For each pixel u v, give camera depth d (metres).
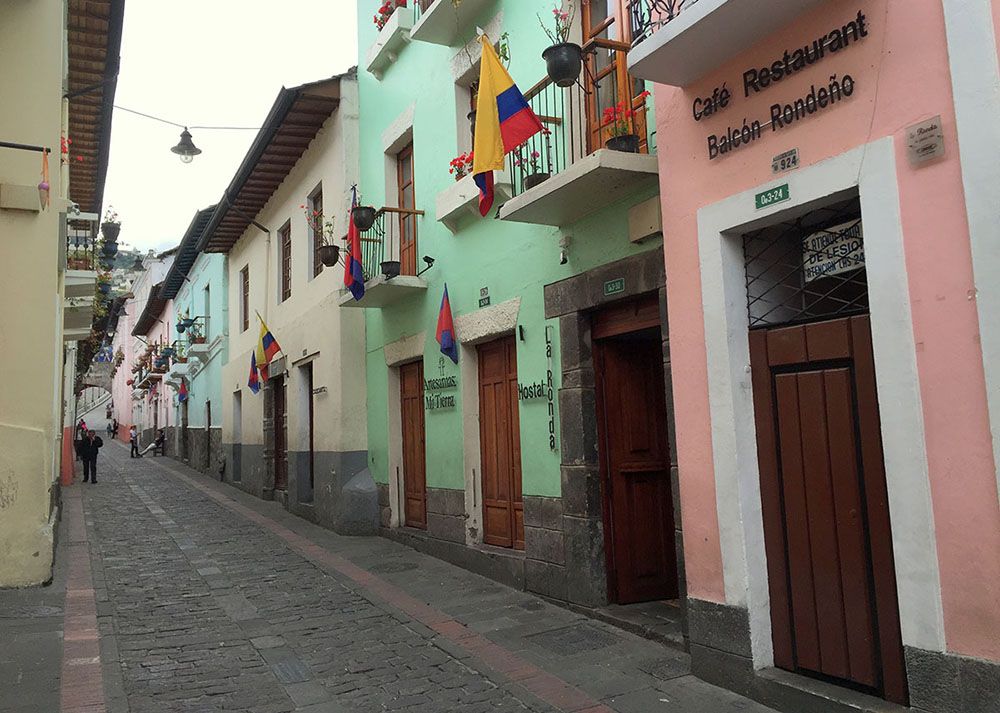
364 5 12.23
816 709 4.38
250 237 18.36
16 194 7.87
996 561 3.57
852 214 4.69
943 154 3.80
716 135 5.08
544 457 7.46
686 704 4.79
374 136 11.63
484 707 4.92
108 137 12.91
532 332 7.67
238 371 19.80
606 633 6.26
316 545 10.83
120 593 8.05
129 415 51.78
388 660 5.89
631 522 6.98
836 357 4.52
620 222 6.48
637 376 7.19
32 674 5.42
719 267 5.04
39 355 7.92
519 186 7.66
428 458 9.92
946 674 3.77
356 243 10.22
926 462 3.87
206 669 5.70
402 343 10.66
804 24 4.48
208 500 17.05
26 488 7.84
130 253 52.09
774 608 4.86
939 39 3.82
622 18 6.40
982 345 3.61
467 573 8.70
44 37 8.34
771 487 4.89
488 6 8.49
